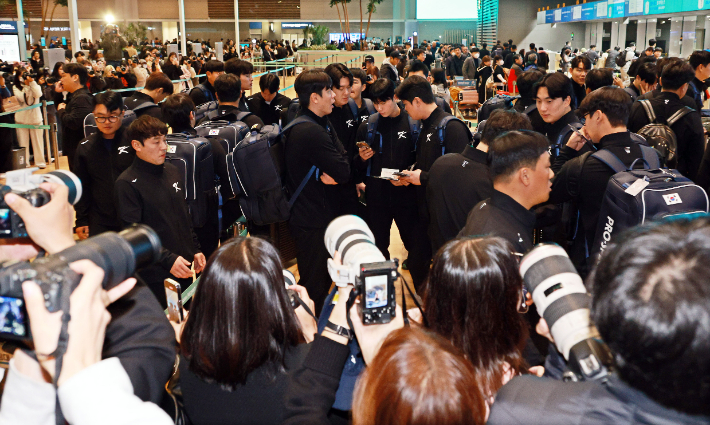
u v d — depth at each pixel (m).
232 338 1.28
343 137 4.43
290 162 3.17
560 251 1.14
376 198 3.85
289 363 1.37
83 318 0.72
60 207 0.93
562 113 3.46
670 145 3.11
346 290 1.26
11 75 9.56
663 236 0.72
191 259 2.93
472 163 2.48
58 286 0.70
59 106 6.70
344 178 3.12
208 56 23.14
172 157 3.15
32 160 8.31
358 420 0.88
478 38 37.62
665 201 2.04
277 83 5.45
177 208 2.84
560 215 2.90
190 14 38.94
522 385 0.90
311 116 3.17
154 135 2.70
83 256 0.80
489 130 2.47
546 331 1.10
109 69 12.62
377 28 40.16
